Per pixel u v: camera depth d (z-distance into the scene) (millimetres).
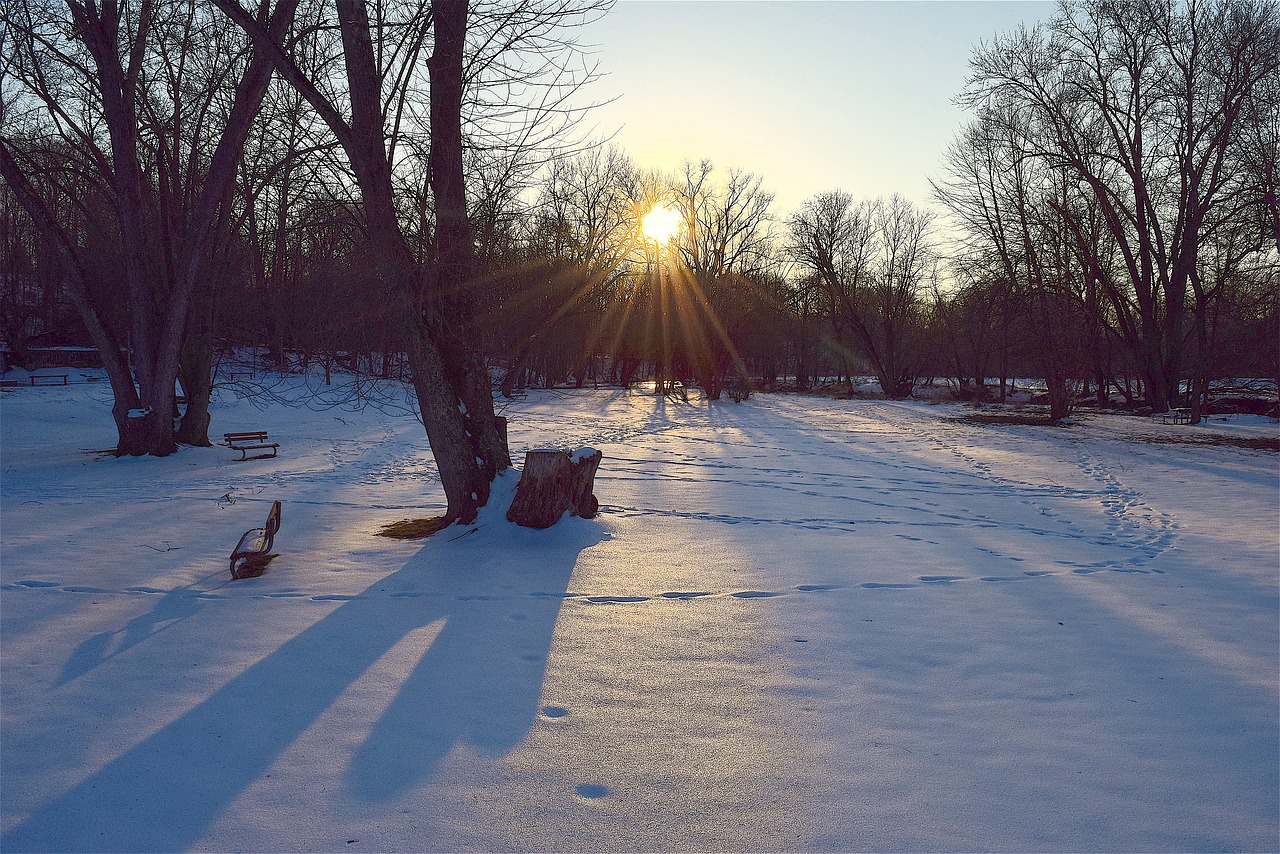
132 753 4395
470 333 10414
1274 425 32438
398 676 5520
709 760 4367
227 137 17578
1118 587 8125
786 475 16875
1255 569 8977
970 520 11992
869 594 7730
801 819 3787
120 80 17922
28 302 47500
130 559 8867
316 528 10773
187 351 20562
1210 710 5062
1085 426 31938
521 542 9539
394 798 3949
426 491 14320
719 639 6363
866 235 63188
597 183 38594
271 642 6184
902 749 4512
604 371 79000
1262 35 31781
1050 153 36750
